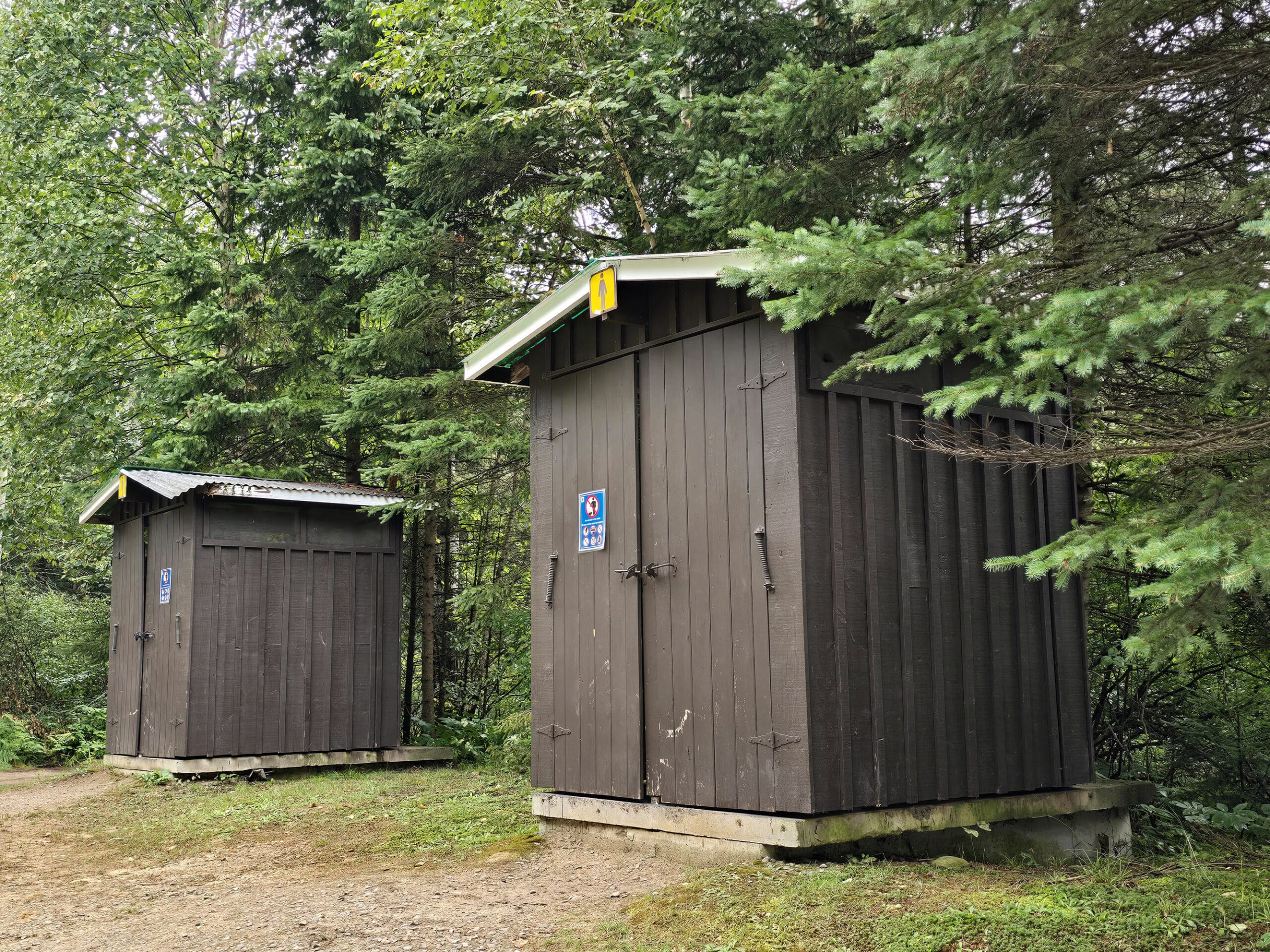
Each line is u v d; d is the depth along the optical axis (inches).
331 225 620.4
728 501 243.8
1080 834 271.4
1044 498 272.7
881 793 229.9
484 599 451.2
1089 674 314.5
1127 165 244.8
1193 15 202.8
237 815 346.6
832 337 239.3
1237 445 170.6
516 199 462.3
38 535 706.2
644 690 261.7
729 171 316.8
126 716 485.1
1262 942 158.7
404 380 466.6
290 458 613.9
